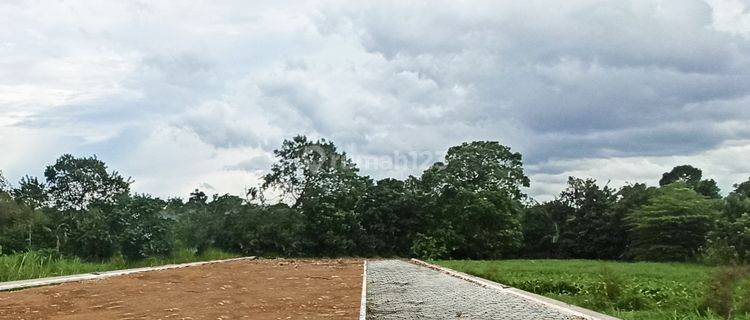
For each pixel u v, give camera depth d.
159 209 30.73
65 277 16.97
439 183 44.84
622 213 48.00
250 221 40.25
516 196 46.66
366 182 45.03
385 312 11.54
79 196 35.66
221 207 40.97
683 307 12.84
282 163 43.84
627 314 12.02
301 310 11.23
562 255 50.88
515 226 45.38
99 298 12.54
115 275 18.06
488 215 43.59
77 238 29.11
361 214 43.72
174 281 16.38
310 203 42.41
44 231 30.80
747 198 41.28
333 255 41.88
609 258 48.84
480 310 11.77
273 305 11.95
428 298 13.84
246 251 40.06
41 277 17.03
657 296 14.85
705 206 40.19
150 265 24.88
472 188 44.62
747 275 12.82
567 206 52.44
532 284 17.94
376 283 17.69
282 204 43.25
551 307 12.02
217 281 16.84
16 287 13.85
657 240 40.22
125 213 29.25
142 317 10.29
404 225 43.88
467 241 43.75
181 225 36.53
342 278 18.92
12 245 29.11
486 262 31.73
